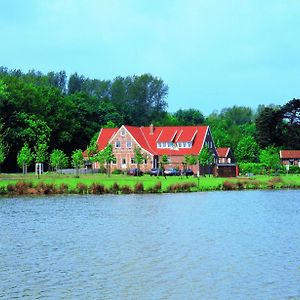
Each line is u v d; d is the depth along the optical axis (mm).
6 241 44250
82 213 61938
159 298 29328
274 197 82062
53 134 158500
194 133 154000
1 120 137750
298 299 29031
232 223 54219
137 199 78312
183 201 75375
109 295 29812
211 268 35250
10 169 144125
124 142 151000
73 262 36938
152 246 42156
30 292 30281
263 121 184375
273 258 37875
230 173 128375
